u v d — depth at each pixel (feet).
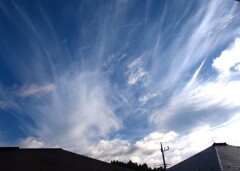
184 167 78.13
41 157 55.62
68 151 61.36
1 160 51.85
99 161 58.18
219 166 61.11
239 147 76.84
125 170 56.75
